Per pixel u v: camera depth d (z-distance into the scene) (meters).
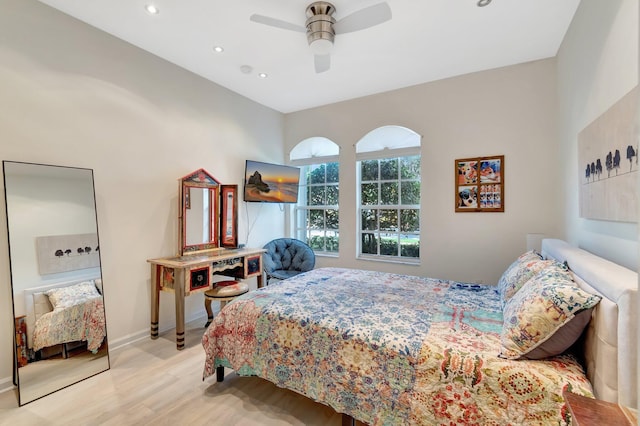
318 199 4.74
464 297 2.18
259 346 1.91
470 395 1.29
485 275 3.33
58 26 2.30
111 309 2.64
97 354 2.31
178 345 2.65
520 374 1.23
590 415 0.88
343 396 1.58
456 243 3.48
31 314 2.07
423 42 2.72
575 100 2.34
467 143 3.39
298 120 4.62
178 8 2.26
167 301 3.12
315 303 2.03
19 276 2.05
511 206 3.19
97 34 2.54
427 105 3.61
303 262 4.14
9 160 2.07
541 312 1.31
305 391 1.71
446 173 3.51
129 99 2.77
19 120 2.12
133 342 2.79
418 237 3.88
